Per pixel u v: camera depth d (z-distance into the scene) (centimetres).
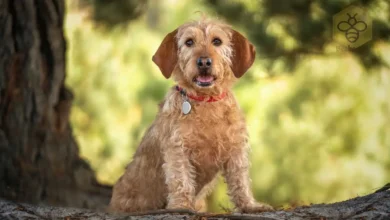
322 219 659
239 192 746
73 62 1977
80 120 1977
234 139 743
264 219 648
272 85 1542
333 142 1642
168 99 759
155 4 2050
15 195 1005
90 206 1070
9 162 1008
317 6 1116
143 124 1909
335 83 1614
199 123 736
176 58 762
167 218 670
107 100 1983
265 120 1542
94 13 1240
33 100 1026
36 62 1025
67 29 1873
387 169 1652
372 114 1636
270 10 1125
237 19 1179
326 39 1125
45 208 737
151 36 1986
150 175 790
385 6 1119
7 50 1004
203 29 746
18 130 1016
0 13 995
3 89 1004
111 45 1969
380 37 1120
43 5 1027
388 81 1614
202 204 827
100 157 1925
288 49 1168
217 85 734
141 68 1970
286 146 1600
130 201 810
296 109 1575
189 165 744
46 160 1041
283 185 1600
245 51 761
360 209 679
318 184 1616
